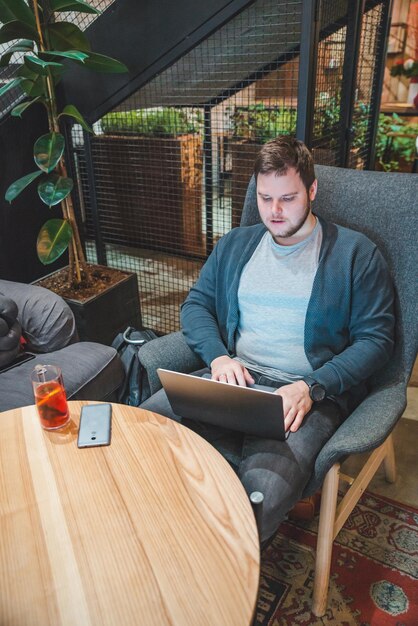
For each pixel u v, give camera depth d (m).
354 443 1.11
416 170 4.25
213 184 3.08
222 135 2.95
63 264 3.10
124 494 0.96
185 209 3.32
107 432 1.12
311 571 1.47
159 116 3.13
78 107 2.64
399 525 1.60
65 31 2.02
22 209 2.78
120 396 1.96
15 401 1.59
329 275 1.38
